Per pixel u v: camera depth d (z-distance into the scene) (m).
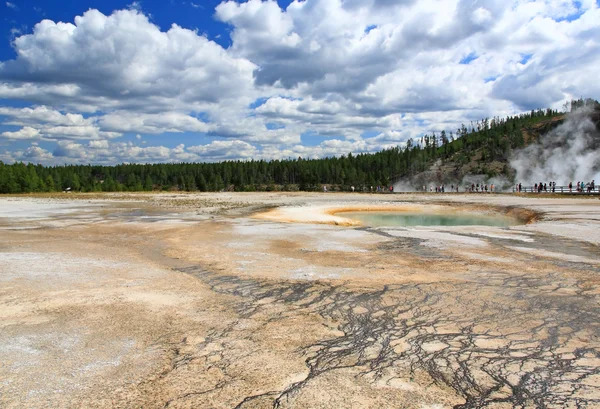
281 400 3.75
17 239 14.69
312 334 5.48
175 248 12.77
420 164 125.94
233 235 15.95
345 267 9.84
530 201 38.28
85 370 4.32
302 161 126.19
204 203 39.75
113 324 5.76
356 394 3.87
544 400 3.78
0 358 4.57
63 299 6.95
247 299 7.14
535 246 12.91
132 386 3.99
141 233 16.62
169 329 5.61
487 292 7.56
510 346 5.08
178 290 7.69
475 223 27.23
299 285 8.12
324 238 15.02
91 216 24.77
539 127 141.25
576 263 10.23
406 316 6.23
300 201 44.09
